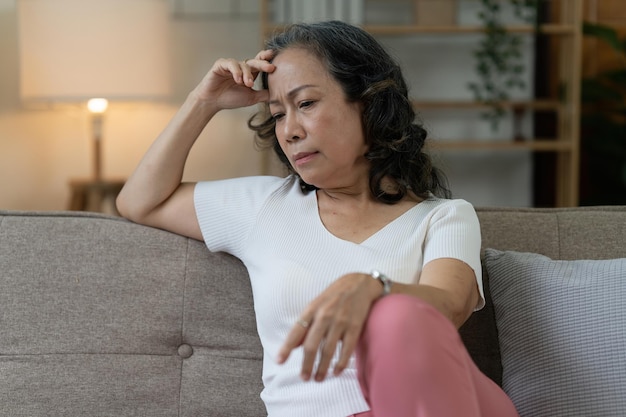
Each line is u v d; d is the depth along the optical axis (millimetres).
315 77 1341
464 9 4137
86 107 3873
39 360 1383
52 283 1418
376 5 4113
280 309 1307
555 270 1375
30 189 4059
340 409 1217
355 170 1397
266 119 1564
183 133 1484
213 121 4070
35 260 1428
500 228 1527
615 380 1248
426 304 989
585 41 4172
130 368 1404
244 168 4102
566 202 3867
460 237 1312
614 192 4141
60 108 4016
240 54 4078
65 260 1435
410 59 4172
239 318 1451
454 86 4176
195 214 1471
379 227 1379
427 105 4059
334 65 1345
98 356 1399
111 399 1388
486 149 4207
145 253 1463
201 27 4059
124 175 4098
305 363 959
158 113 4086
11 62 3984
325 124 1338
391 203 1413
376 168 1396
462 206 1383
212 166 4094
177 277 1456
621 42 3889
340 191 1415
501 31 3822
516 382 1340
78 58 3404
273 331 1331
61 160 4070
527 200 4246
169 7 4023
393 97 1395
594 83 3930
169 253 1471
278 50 1392
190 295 1450
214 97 1496
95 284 1428
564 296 1333
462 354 988
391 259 1313
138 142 4094
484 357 1460
